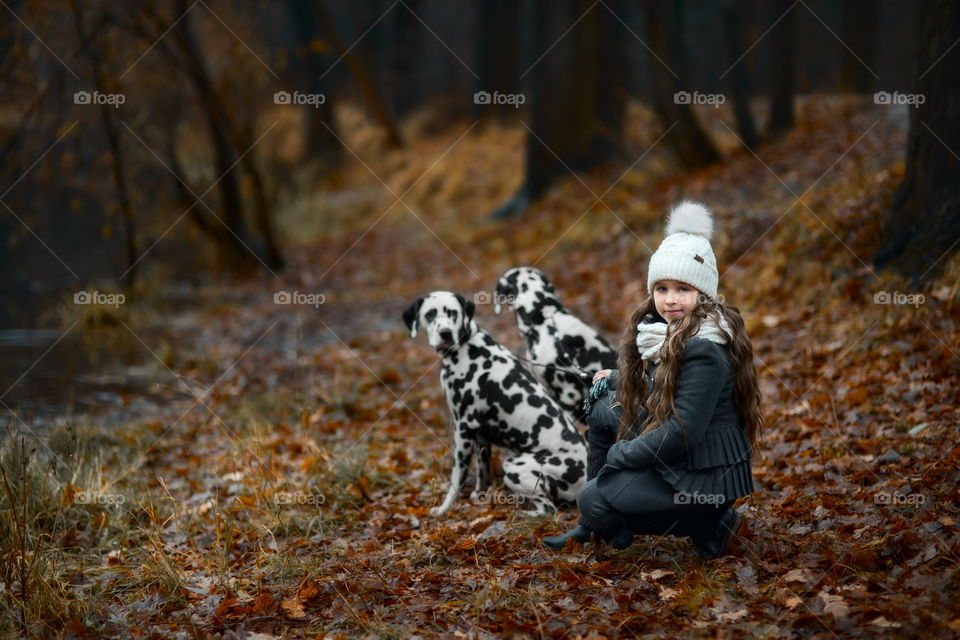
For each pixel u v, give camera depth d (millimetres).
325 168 24219
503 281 5246
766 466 4688
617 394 3443
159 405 7133
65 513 4477
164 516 4613
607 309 8961
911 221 6539
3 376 7969
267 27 24938
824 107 14625
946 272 6059
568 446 4379
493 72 24094
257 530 4316
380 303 11352
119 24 11383
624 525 3414
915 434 4605
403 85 29234
